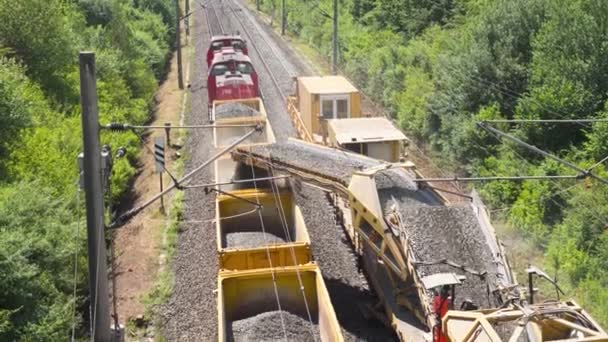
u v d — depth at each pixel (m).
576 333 9.89
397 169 15.95
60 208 16.61
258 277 14.16
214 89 30.33
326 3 58.09
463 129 24.28
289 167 17.73
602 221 17.41
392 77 33.41
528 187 20.56
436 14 39.50
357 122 20.41
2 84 19.75
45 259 14.75
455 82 26.55
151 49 44.81
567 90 21.00
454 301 11.95
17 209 15.25
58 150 21.12
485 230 13.27
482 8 31.77
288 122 30.70
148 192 23.58
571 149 20.38
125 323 15.47
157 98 39.00
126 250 19.41
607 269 16.47
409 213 13.70
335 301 16.00
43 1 28.17
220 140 24.03
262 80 39.97
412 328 13.20
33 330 12.83
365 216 14.71
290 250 15.12
